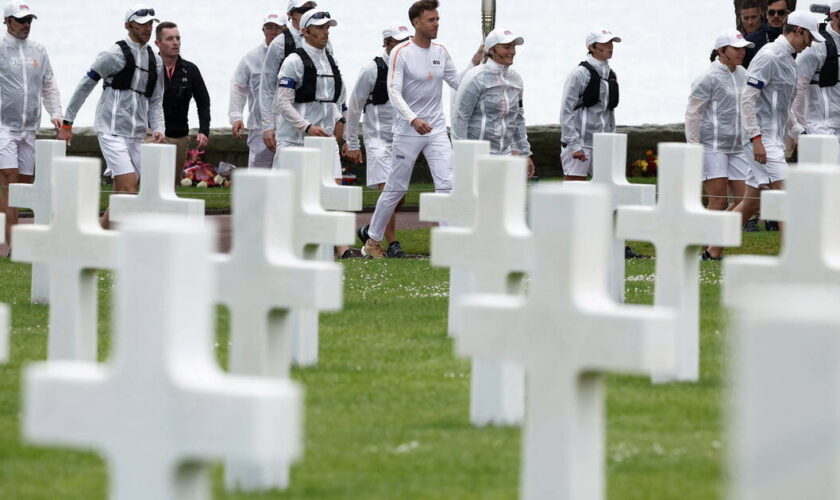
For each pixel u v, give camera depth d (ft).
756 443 29.43
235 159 227.81
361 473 54.13
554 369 42.37
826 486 29.07
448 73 133.69
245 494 51.31
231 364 51.98
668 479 52.95
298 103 131.13
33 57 139.33
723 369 76.13
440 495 51.01
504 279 59.41
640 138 240.32
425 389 70.59
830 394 28.71
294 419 36.14
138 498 37.81
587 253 42.09
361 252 140.36
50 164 105.29
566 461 42.52
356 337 87.30
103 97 132.16
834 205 53.62
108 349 81.87
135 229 37.01
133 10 130.93
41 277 103.04
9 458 56.13
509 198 59.26
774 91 128.57
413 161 133.59
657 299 72.84
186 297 37.17
